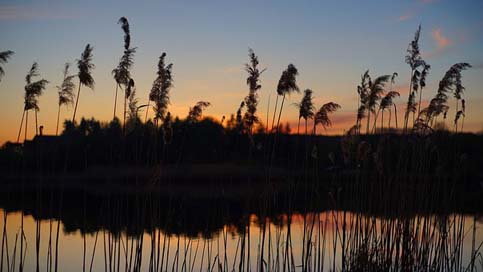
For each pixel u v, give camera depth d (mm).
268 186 10906
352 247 11742
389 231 11625
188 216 19266
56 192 33125
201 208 19984
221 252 15977
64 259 16391
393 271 11547
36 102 9719
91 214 25516
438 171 11719
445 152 12156
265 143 10945
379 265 11555
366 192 11875
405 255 11531
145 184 10602
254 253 15727
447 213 11695
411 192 11727
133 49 10180
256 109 10828
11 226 21750
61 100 9820
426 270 11453
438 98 11773
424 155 11906
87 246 18859
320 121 11148
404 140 12125
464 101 12070
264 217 10750
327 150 12953
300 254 14961
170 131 10555
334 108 11016
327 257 14711
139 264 10148
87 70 9742
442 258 11555
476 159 14750
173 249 16953
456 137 12156
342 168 12148
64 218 24750
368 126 12273
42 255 16797
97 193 31109
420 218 11688
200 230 17656
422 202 11734
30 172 10539
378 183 12047
